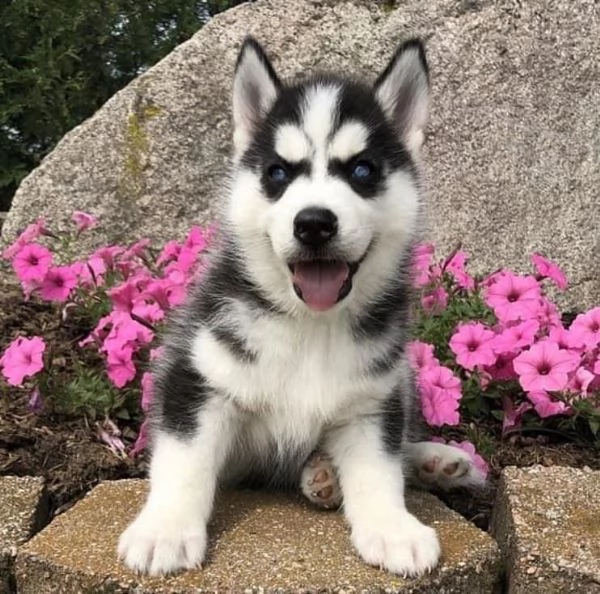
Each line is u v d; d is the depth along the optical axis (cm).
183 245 81
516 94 99
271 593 44
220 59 99
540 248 100
